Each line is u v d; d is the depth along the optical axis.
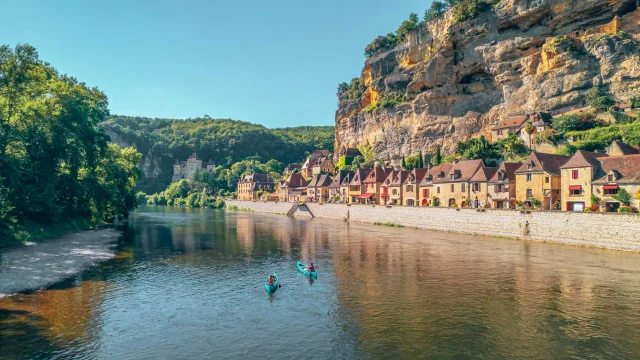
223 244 62.28
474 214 72.38
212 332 26.00
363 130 172.25
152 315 28.95
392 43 177.62
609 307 30.70
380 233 77.06
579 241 56.53
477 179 85.31
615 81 100.62
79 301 31.56
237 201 173.12
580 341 24.62
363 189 123.56
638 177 58.09
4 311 28.78
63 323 26.97
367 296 33.72
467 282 37.94
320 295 34.09
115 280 38.28
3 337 24.42
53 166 64.69
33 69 53.88
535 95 115.06
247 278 39.84
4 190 53.34
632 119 92.44
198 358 22.36
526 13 115.75
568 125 99.88
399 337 25.25
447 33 133.88
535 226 62.25
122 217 110.69
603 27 105.81
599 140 88.75
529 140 106.81
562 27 113.12
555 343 24.36
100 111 78.81
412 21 166.25
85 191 75.75
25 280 36.75
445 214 78.44
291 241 65.81
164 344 24.08
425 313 29.50
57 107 62.03
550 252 52.53
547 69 112.81
